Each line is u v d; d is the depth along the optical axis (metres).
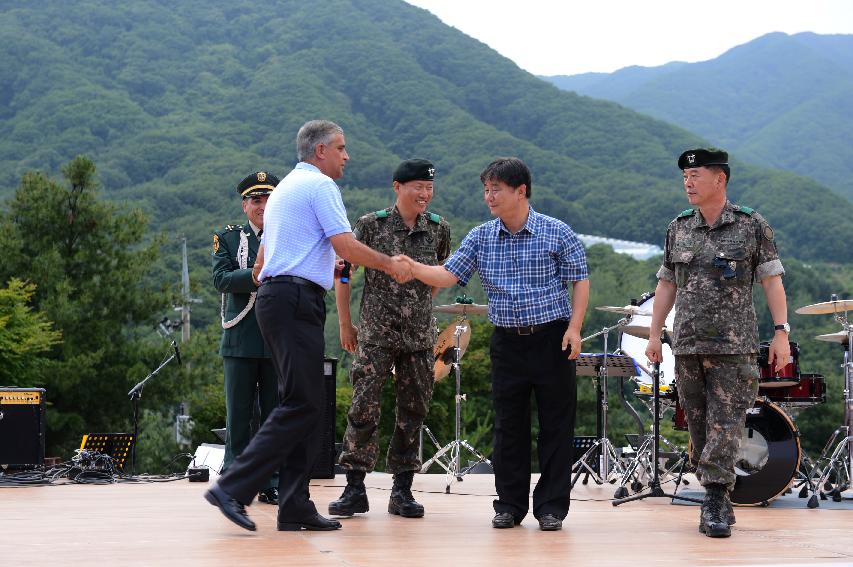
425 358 5.41
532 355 4.93
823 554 4.05
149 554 3.85
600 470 8.54
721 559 3.86
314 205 4.53
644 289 39.53
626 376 8.56
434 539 4.41
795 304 42.12
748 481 6.24
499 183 4.92
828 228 72.25
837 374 32.12
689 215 5.18
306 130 4.70
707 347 4.96
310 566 3.59
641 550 4.13
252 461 4.39
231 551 3.95
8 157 94.62
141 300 25.25
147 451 23.98
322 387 4.56
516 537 4.54
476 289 35.09
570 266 4.93
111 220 25.80
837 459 7.41
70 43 128.38
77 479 7.93
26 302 24.42
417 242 5.42
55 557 3.77
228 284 5.83
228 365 5.99
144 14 137.62
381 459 25.69
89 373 23.28
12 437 8.10
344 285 5.31
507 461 4.98
